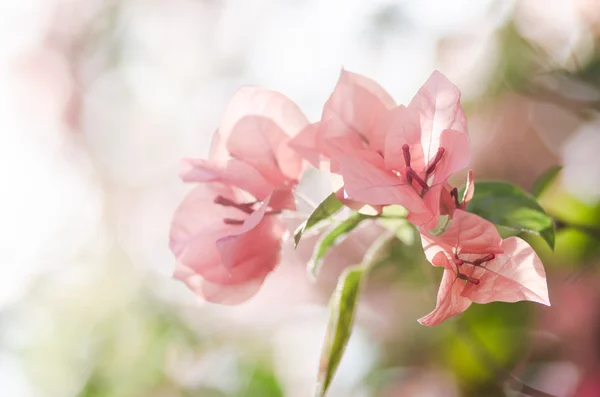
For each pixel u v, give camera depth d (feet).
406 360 2.05
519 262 1.33
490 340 1.94
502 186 1.44
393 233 1.50
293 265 2.33
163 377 2.34
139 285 2.45
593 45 1.97
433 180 1.37
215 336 2.37
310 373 2.30
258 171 1.47
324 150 1.42
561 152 2.03
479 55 2.11
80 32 2.77
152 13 2.63
